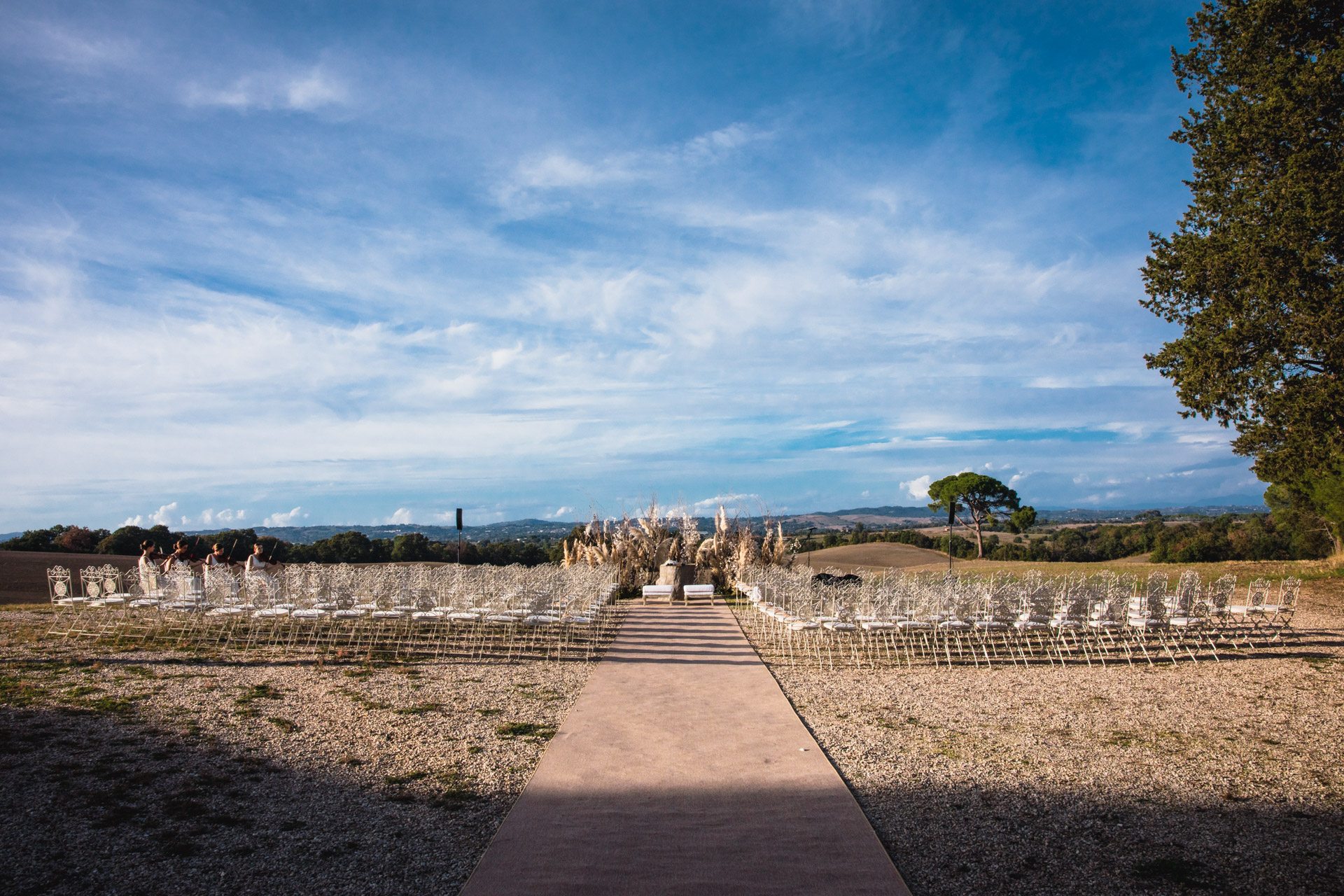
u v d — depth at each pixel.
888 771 6.31
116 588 13.42
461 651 11.99
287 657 11.03
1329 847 4.81
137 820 5.06
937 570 29.36
